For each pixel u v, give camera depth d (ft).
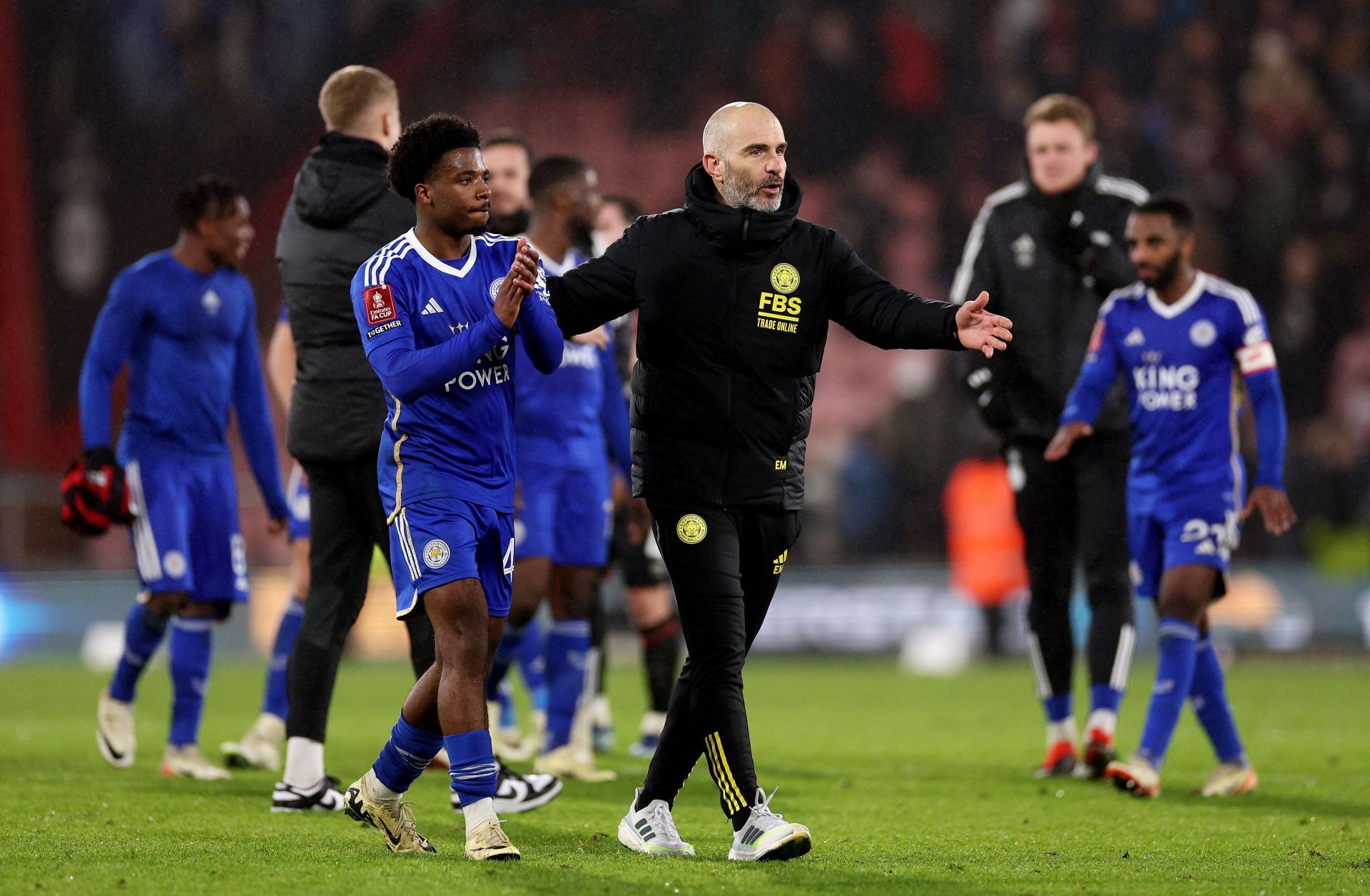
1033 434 80.53
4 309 239.91
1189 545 67.87
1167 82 247.29
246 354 73.67
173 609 71.31
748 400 48.55
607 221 90.07
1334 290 238.27
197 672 72.49
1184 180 242.99
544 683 85.97
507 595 49.37
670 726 49.90
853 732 100.42
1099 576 77.41
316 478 60.18
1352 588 182.29
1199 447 68.44
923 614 184.14
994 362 81.82
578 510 71.46
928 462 217.15
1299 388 234.17
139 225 248.52
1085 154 81.97
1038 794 69.00
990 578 176.14
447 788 68.18
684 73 258.78
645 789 50.49
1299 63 246.47
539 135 260.21
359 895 41.39
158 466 70.85
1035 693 133.49
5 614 183.62
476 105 261.24
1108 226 81.76
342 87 60.80
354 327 59.16
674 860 47.67
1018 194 83.20
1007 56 249.75
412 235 49.37
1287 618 182.50
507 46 260.62
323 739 59.98
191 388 71.20
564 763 72.38
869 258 245.65
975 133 249.75
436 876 44.01
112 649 179.22
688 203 49.08
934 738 96.63
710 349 48.37
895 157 250.98
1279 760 82.84
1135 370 70.13
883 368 243.40
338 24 256.93
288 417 60.75
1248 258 240.32
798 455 49.78
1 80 243.81
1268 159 242.78
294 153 254.88
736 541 48.83
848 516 217.15
